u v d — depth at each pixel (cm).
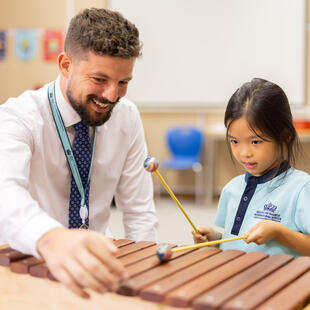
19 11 504
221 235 144
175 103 480
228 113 129
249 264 95
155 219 161
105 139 147
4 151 117
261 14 451
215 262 97
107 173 149
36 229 90
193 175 487
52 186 141
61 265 81
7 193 100
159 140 489
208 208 429
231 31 459
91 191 148
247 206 135
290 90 449
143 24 479
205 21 465
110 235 161
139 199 159
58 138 139
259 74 455
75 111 137
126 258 98
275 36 449
